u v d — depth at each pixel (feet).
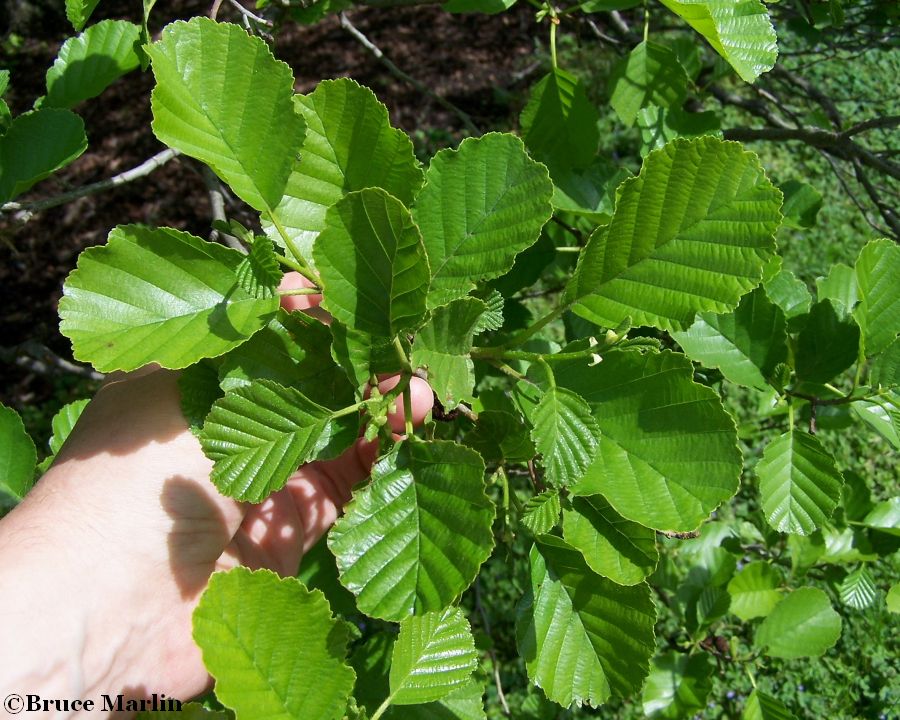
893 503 1.90
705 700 1.88
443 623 1.03
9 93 4.02
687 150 0.98
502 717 3.00
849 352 1.44
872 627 2.98
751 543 2.45
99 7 4.18
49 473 1.17
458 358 0.97
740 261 1.00
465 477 0.93
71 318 0.91
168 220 4.04
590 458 0.96
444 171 1.02
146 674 1.19
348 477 1.58
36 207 1.59
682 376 0.96
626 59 1.69
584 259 1.04
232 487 0.90
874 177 4.22
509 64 4.72
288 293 0.97
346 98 1.00
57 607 1.08
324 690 0.89
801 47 3.63
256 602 0.88
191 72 0.93
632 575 1.00
